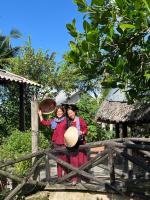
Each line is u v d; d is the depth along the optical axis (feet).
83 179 15.38
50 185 16.08
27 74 44.57
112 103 30.12
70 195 15.53
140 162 13.37
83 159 15.46
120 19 7.83
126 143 13.78
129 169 14.52
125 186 14.25
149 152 13.65
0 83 32.12
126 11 7.66
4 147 22.22
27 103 41.19
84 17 7.99
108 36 7.86
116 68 7.93
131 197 13.96
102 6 7.92
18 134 23.26
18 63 45.01
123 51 8.25
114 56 8.25
